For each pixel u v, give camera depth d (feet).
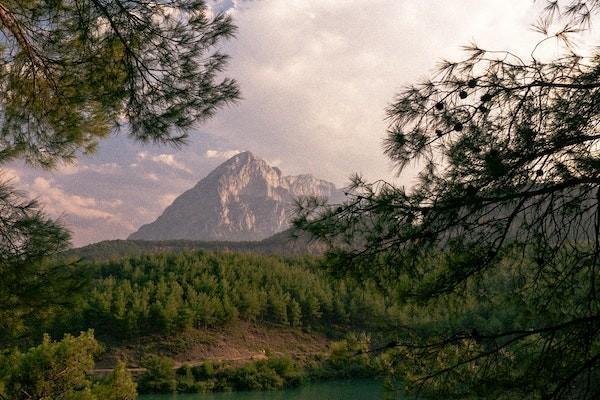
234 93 19.72
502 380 11.74
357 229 13.28
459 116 12.91
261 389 205.46
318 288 354.95
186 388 207.62
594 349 11.65
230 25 18.89
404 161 13.25
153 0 18.51
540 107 12.40
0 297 15.34
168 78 19.43
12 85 22.29
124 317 281.95
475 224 12.91
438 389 12.37
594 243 12.84
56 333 257.55
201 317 315.37
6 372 32.50
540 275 13.55
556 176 12.23
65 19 19.63
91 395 33.60
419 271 13.64
